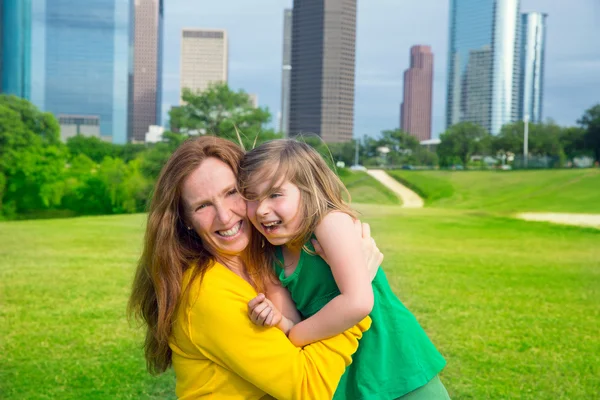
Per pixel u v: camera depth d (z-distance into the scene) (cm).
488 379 558
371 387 168
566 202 2841
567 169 3538
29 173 3105
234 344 158
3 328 729
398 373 170
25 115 3159
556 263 1326
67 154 3219
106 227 1884
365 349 171
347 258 157
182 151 166
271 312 159
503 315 831
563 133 3847
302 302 173
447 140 4097
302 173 162
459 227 2061
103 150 3275
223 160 165
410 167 4159
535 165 3800
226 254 171
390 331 173
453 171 3756
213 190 160
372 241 169
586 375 573
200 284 162
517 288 1031
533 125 3903
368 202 3325
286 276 172
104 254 1363
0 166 3075
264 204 159
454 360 617
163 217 165
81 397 493
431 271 1184
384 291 176
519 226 2112
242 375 160
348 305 154
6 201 3080
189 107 3441
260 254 177
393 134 4200
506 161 3941
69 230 1803
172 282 165
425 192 3481
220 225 162
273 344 158
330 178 171
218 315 159
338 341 160
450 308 868
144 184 3133
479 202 3111
